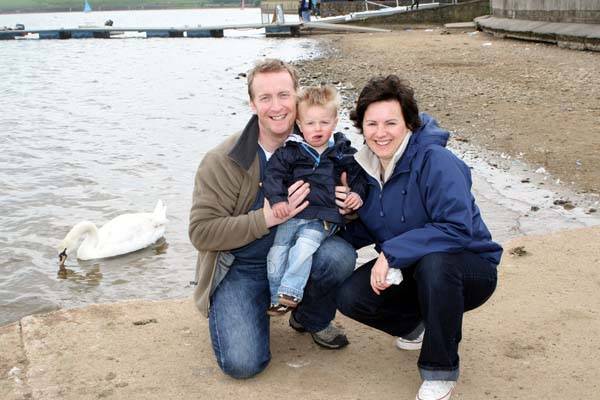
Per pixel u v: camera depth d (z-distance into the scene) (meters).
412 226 3.78
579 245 5.87
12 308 6.52
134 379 3.98
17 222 8.81
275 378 3.97
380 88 3.60
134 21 105.75
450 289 3.48
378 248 4.09
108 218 8.90
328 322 4.24
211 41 39.69
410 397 3.75
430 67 20.83
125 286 6.97
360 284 3.89
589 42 21.91
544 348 4.20
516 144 10.66
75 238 7.62
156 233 8.12
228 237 3.88
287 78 3.87
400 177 3.72
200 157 11.89
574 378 3.87
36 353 4.27
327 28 40.53
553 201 8.05
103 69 27.12
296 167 3.89
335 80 19.69
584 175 8.97
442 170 3.55
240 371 3.90
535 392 3.75
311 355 4.25
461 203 3.51
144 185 10.26
